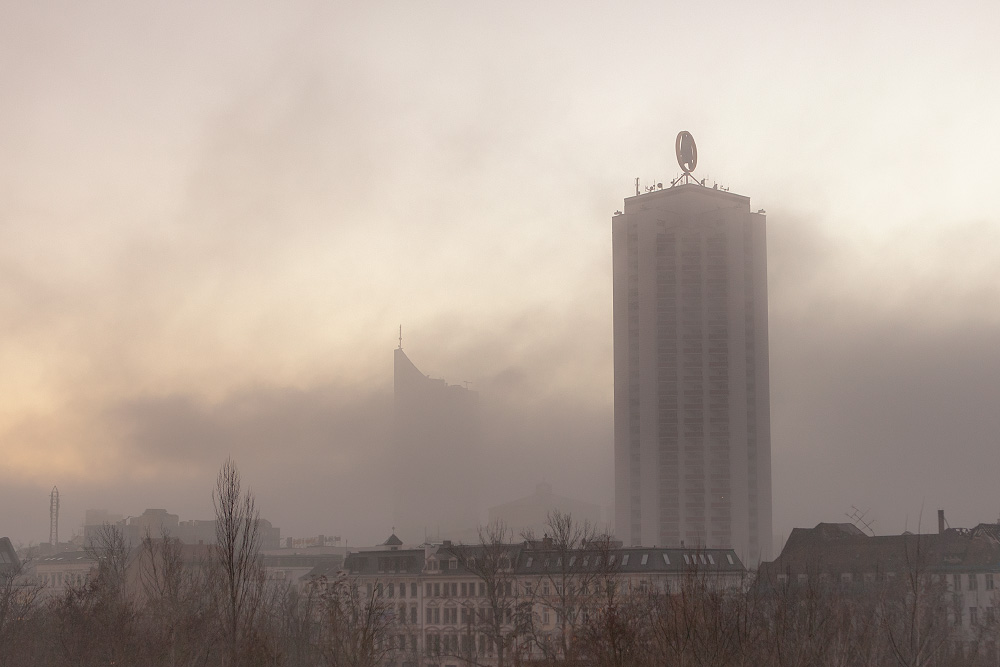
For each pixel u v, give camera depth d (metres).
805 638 92.69
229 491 108.00
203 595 148.75
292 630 153.50
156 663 132.38
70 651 142.88
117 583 185.88
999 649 132.25
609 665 92.88
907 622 105.25
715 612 89.06
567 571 180.75
